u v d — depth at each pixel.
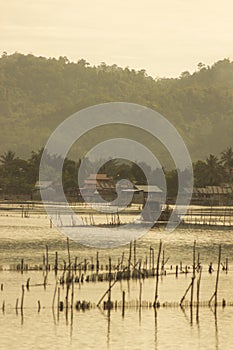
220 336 113.12
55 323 117.38
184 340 110.62
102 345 106.75
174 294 141.62
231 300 137.75
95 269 169.00
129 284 151.00
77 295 137.75
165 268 176.38
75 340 108.50
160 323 119.62
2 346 104.50
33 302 131.12
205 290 147.38
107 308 128.25
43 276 157.12
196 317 124.06
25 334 110.88
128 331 114.06
